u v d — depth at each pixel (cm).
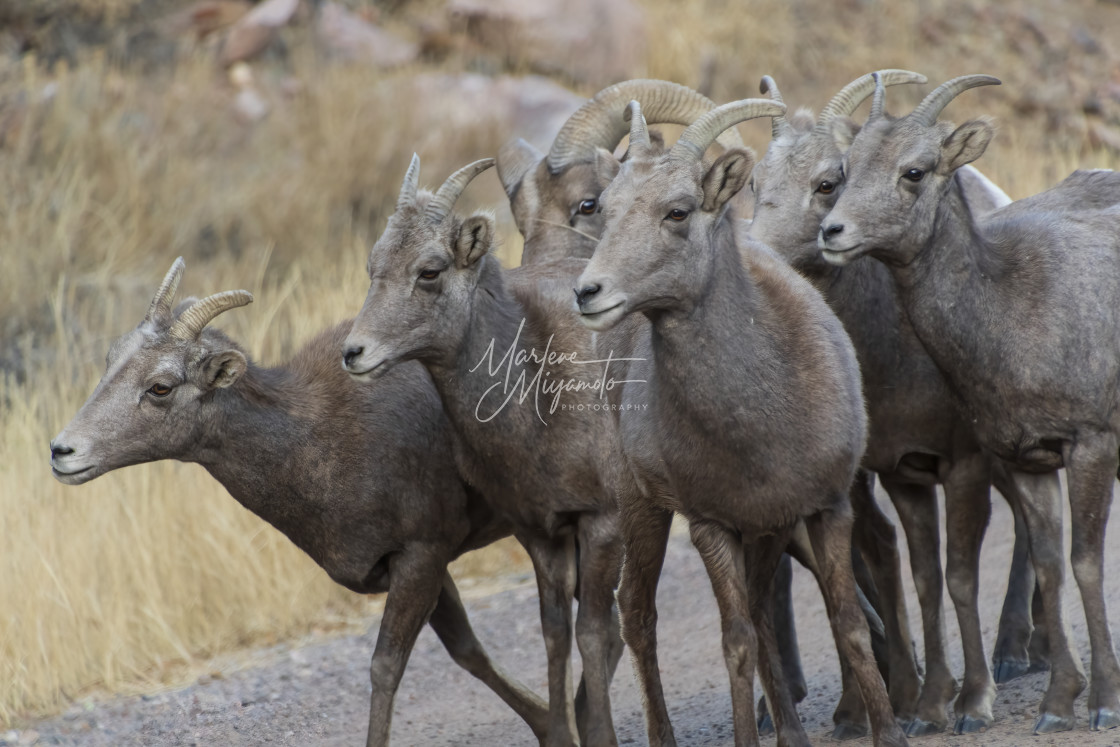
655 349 1786
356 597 3394
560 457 2127
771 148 2216
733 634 1805
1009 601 2381
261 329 3941
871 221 1905
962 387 1980
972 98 6800
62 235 4934
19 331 4631
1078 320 1920
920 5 7494
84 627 3005
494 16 6488
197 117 5875
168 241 5259
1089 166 5859
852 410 1805
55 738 2694
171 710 2808
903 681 2142
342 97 5881
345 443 2217
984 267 1948
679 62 6556
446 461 2245
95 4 6525
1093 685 1898
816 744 2091
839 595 1791
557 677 2178
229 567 3228
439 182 5644
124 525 3259
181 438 2172
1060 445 1956
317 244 5297
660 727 2066
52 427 3709
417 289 2030
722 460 1770
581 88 6406
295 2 6500
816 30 7194
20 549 3075
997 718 2059
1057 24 7438
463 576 3538
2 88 5788
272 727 2708
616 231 1712
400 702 2830
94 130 5519
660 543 2041
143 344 2170
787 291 1845
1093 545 1928
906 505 2159
